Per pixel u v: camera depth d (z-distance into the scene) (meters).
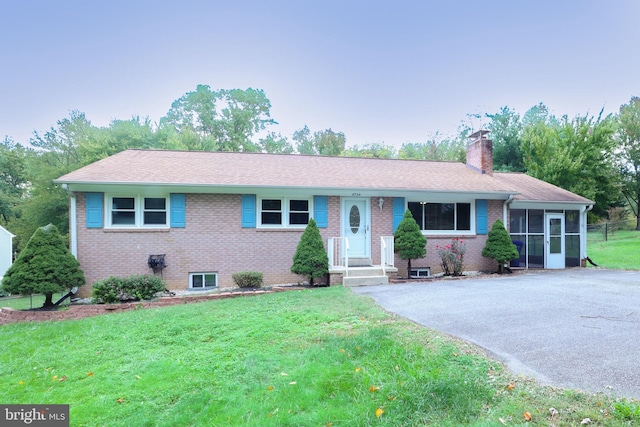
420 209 12.59
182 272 10.76
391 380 3.40
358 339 4.55
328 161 14.38
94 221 10.27
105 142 26.88
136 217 10.62
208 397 3.43
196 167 11.84
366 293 8.27
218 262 11.00
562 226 14.09
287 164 13.38
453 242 12.20
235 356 4.45
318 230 10.77
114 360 4.70
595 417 2.68
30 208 24.91
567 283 9.30
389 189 11.71
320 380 3.52
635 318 5.46
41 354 5.08
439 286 9.11
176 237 10.74
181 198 10.78
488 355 3.97
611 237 25.00
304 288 10.12
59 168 25.78
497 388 3.18
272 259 11.36
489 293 7.81
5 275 8.59
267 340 4.96
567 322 5.29
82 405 3.49
